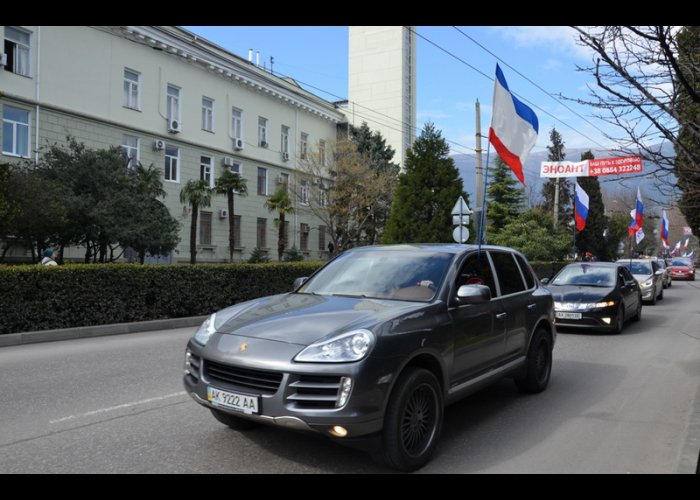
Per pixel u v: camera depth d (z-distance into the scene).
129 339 10.51
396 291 4.93
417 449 4.14
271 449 4.48
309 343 3.85
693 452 4.54
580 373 7.82
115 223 19.14
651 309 17.23
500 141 8.90
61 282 10.83
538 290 6.71
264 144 35.12
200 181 25.09
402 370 4.06
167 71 28.27
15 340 9.81
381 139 41.91
